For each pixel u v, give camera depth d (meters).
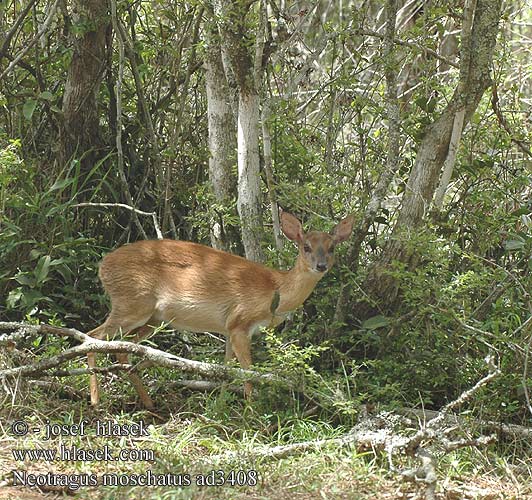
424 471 6.55
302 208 9.18
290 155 9.56
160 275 8.65
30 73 10.70
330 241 8.57
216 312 8.65
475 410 8.09
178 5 11.23
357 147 10.45
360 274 9.23
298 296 8.59
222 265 8.69
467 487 6.87
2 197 9.33
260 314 8.60
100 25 10.23
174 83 10.66
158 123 11.16
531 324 8.16
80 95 10.31
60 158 10.38
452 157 8.99
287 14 10.47
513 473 7.29
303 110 10.19
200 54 9.99
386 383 8.48
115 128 10.73
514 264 9.18
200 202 10.19
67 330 8.06
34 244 9.51
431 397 8.52
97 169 10.38
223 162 9.89
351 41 11.72
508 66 11.77
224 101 9.88
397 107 9.12
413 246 8.36
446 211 9.68
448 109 9.05
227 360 8.71
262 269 8.73
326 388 7.92
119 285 8.61
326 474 6.87
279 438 7.59
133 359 8.61
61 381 8.32
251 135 9.16
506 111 10.87
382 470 6.97
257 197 9.24
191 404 8.30
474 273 8.34
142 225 10.54
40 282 8.98
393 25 9.16
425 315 8.56
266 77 9.93
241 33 9.09
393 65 9.10
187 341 9.56
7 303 9.06
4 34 10.77
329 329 8.80
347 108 10.41
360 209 9.42
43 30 9.76
